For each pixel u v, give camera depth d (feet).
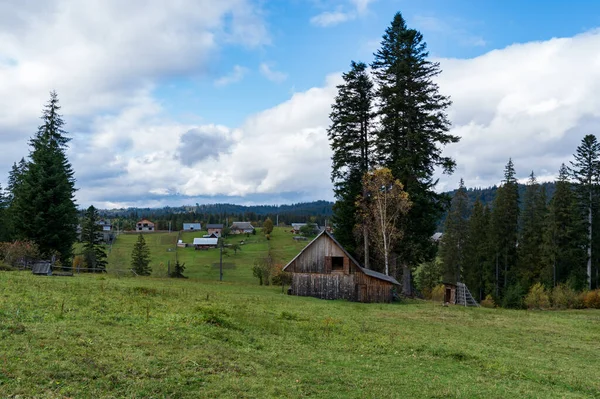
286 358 49.14
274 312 86.22
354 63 169.89
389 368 49.75
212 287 137.90
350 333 68.80
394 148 158.61
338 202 173.68
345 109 170.50
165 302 77.15
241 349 49.98
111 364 37.35
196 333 53.16
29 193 174.91
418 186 154.92
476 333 82.28
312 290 140.56
